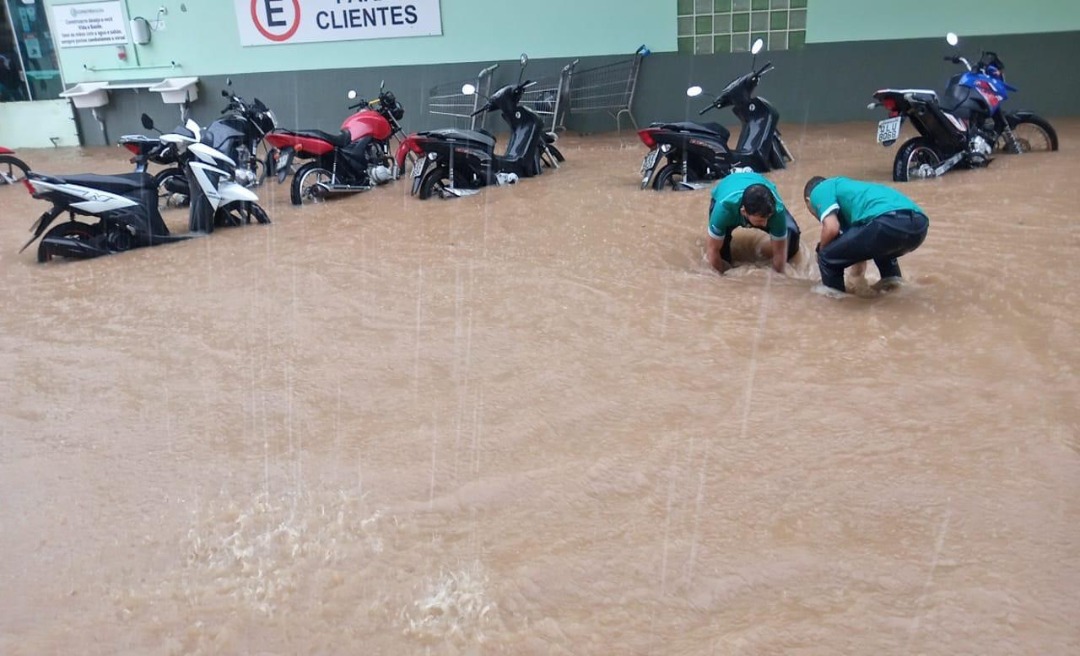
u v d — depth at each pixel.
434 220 7.48
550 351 4.32
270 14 12.95
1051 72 10.89
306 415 3.75
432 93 12.85
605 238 6.52
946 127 7.71
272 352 4.50
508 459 3.30
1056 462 3.06
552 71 12.41
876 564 2.58
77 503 3.12
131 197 6.98
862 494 2.94
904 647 2.24
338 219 7.76
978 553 2.60
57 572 2.73
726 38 11.80
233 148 9.30
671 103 12.23
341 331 4.76
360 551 2.77
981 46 11.03
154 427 3.70
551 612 2.46
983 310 4.55
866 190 4.84
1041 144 9.18
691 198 7.73
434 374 4.11
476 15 12.41
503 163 9.03
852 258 4.82
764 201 4.98
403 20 12.62
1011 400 3.54
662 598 2.48
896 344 4.19
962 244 5.71
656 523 2.84
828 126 11.52
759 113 8.52
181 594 2.60
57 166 12.13
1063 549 2.60
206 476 3.27
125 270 6.35
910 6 11.12
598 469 3.18
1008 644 2.23
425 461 3.30
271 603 2.54
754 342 4.31
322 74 13.10
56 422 3.78
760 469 3.13
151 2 13.26
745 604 2.45
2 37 13.84
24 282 6.13
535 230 6.89
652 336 4.45
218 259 6.53
